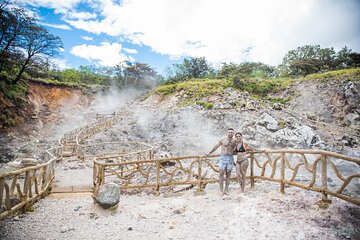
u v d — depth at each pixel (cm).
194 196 688
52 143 2134
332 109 3034
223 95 3378
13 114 2734
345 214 460
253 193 657
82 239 439
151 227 488
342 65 5241
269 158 676
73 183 972
